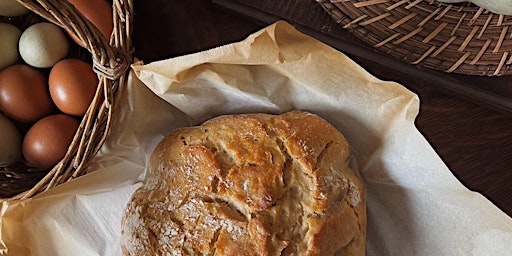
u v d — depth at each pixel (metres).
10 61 0.59
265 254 0.48
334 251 0.49
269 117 0.53
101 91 0.52
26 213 0.53
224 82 0.53
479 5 0.55
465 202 0.51
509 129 0.58
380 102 0.52
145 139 0.56
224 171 0.51
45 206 0.54
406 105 0.50
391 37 0.56
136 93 0.53
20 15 0.60
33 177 0.60
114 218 0.55
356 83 0.51
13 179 0.60
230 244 0.48
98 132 0.54
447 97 0.58
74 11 0.48
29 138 0.57
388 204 0.54
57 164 0.54
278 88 0.54
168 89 0.53
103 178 0.55
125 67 0.51
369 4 0.57
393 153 0.53
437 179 0.51
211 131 0.53
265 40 0.49
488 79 0.57
